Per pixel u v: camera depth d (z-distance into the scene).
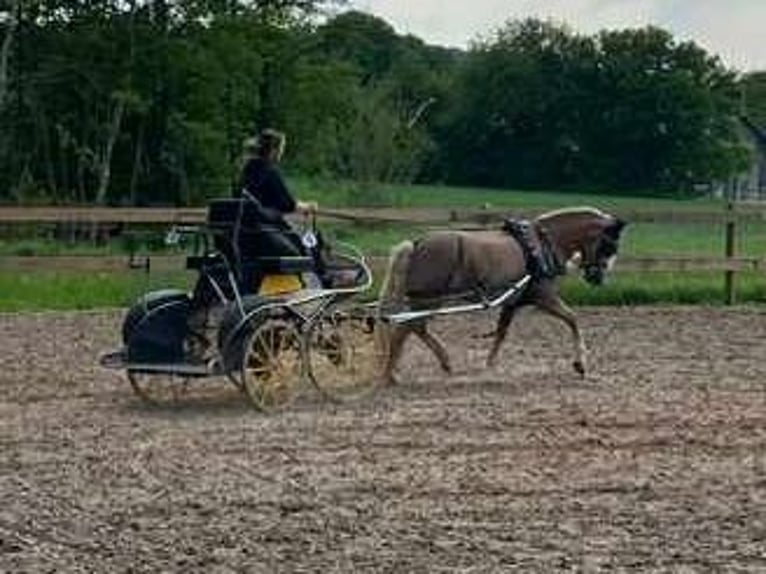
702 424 13.30
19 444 12.27
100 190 41.06
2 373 15.98
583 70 91.00
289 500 10.36
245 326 13.60
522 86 91.06
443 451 12.06
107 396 14.66
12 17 40.22
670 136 90.31
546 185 91.31
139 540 9.27
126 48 41.41
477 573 8.55
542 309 16.02
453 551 9.05
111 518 9.82
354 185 51.97
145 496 10.45
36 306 22.02
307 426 13.12
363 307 14.73
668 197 87.94
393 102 58.75
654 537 9.43
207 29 42.06
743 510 10.17
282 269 13.91
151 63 41.50
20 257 21.52
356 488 10.73
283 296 13.89
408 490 10.69
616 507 10.23
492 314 21.77
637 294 24.28
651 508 10.21
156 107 42.00
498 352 17.20
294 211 14.15
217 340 13.69
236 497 10.44
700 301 24.53
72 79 41.56
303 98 44.00
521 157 91.62
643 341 19.45
